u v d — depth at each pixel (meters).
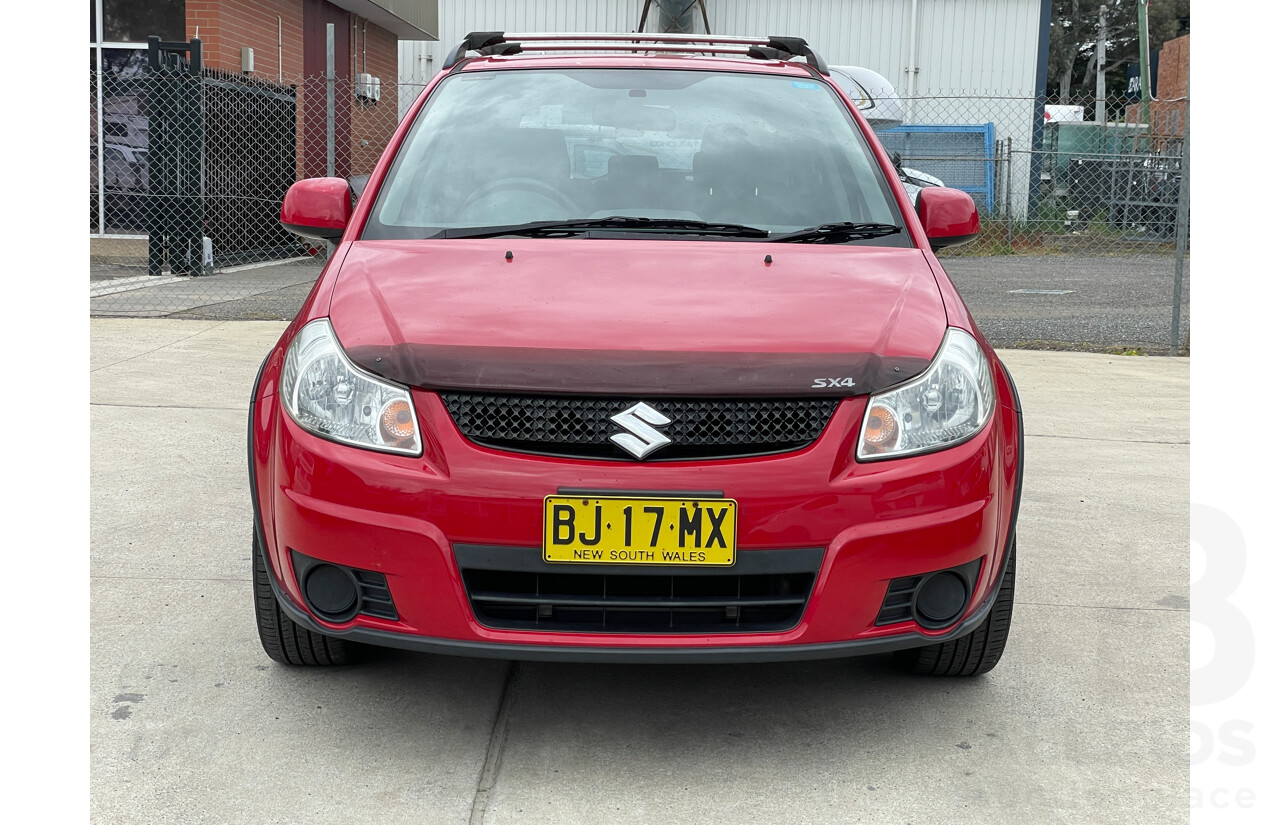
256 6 13.04
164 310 8.88
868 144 3.21
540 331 2.29
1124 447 5.22
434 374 2.21
